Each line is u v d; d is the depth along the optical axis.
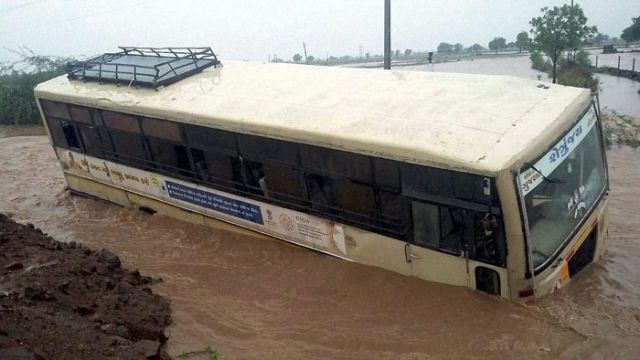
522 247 5.83
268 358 6.11
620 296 6.49
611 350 5.65
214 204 9.36
